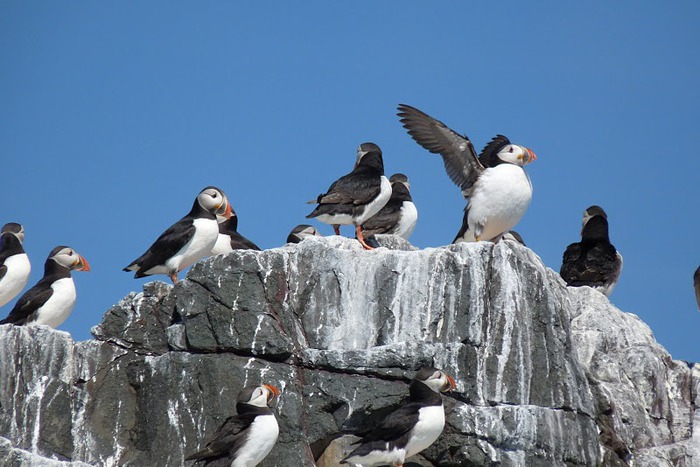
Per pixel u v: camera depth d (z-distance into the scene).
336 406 17.86
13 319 20.16
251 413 16.95
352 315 18.67
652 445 20.30
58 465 16.98
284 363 18.22
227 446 16.69
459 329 18.36
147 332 19.05
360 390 17.77
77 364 18.73
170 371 18.56
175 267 20.72
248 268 18.64
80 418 18.41
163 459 18.17
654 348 21.17
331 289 18.83
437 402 17.14
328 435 17.81
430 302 18.53
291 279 18.84
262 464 17.69
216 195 21.12
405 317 18.55
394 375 17.81
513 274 18.75
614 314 21.39
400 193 24.80
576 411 18.61
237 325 18.38
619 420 19.91
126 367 18.86
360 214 21.12
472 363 18.19
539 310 18.83
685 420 20.83
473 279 18.56
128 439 18.53
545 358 18.61
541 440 18.03
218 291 18.58
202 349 18.50
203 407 18.22
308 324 18.70
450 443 17.77
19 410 18.06
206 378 18.31
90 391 18.66
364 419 17.80
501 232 20.86
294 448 17.69
